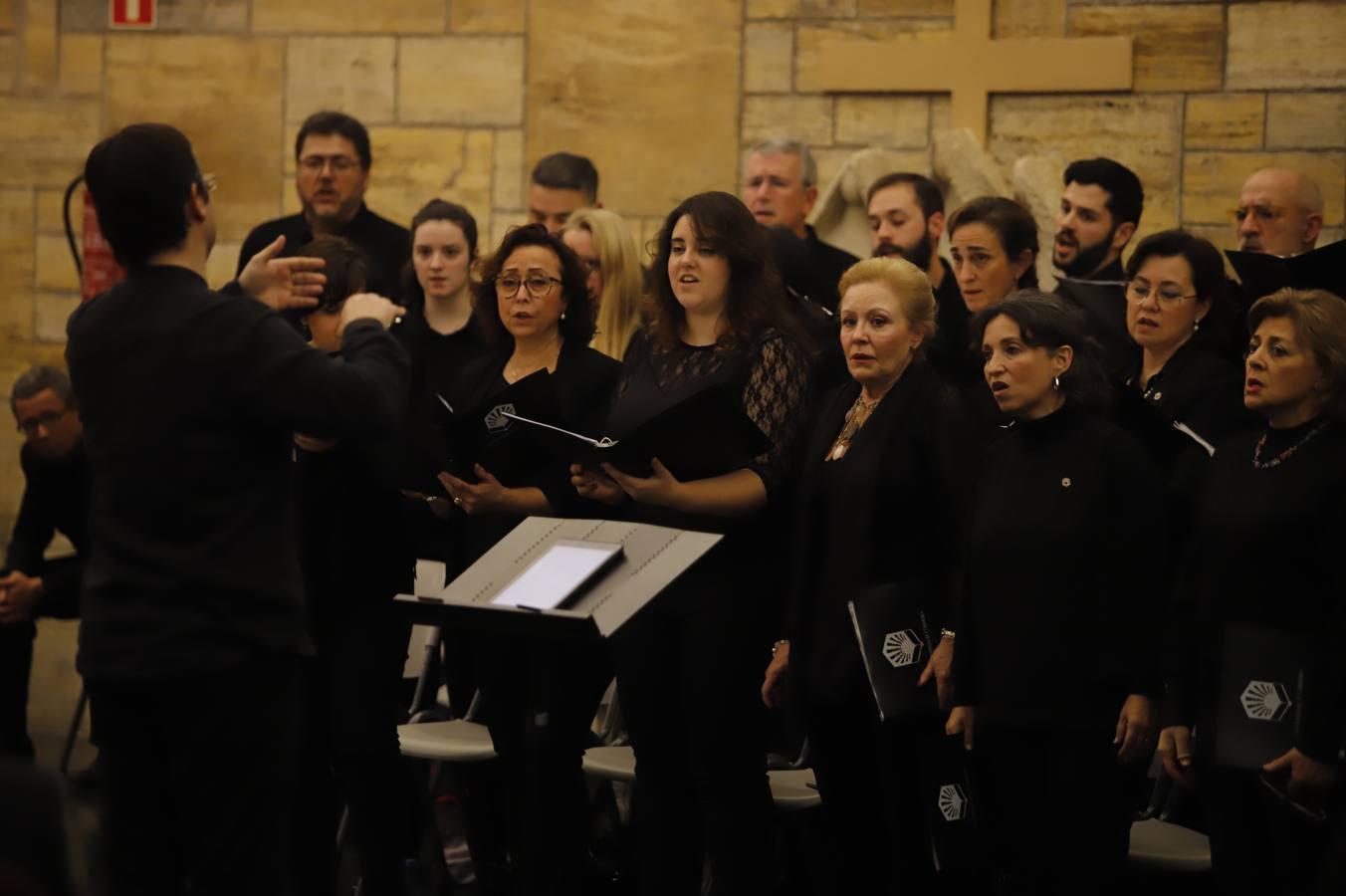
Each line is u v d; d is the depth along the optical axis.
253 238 11.40
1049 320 7.02
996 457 7.16
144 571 5.59
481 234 13.59
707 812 7.34
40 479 10.43
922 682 7.02
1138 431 7.34
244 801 5.62
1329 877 5.92
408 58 13.63
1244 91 12.28
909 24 12.88
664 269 7.91
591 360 8.41
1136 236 12.51
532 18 13.47
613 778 8.15
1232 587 6.66
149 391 5.62
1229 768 6.54
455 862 8.92
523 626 6.44
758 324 7.73
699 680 7.35
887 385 7.49
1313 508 6.50
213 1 13.83
